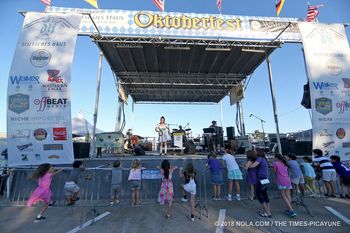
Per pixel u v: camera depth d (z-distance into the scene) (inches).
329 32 253.0
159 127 416.8
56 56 214.1
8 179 256.8
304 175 266.7
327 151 230.5
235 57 427.2
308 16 342.3
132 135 554.6
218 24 347.6
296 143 366.0
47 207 208.8
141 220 191.5
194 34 343.0
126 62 453.7
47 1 318.3
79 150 327.3
